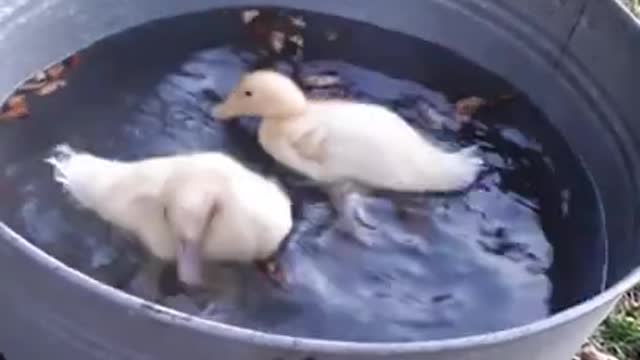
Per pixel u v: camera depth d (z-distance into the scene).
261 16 1.64
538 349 1.17
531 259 1.43
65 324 1.18
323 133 1.46
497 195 1.48
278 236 1.37
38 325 1.21
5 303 1.24
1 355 1.36
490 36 1.60
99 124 1.50
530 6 1.55
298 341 1.08
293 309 1.34
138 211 1.36
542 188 1.50
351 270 1.39
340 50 1.62
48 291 1.15
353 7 1.65
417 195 1.47
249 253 1.37
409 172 1.45
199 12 1.63
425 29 1.64
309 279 1.37
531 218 1.47
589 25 1.50
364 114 1.47
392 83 1.60
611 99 1.48
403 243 1.42
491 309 1.37
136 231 1.37
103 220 1.39
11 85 1.53
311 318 1.34
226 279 1.36
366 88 1.59
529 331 1.12
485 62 1.62
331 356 1.09
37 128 1.49
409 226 1.44
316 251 1.40
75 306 1.14
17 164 1.45
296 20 1.64
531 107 1.58
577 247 1.45
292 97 1.47
